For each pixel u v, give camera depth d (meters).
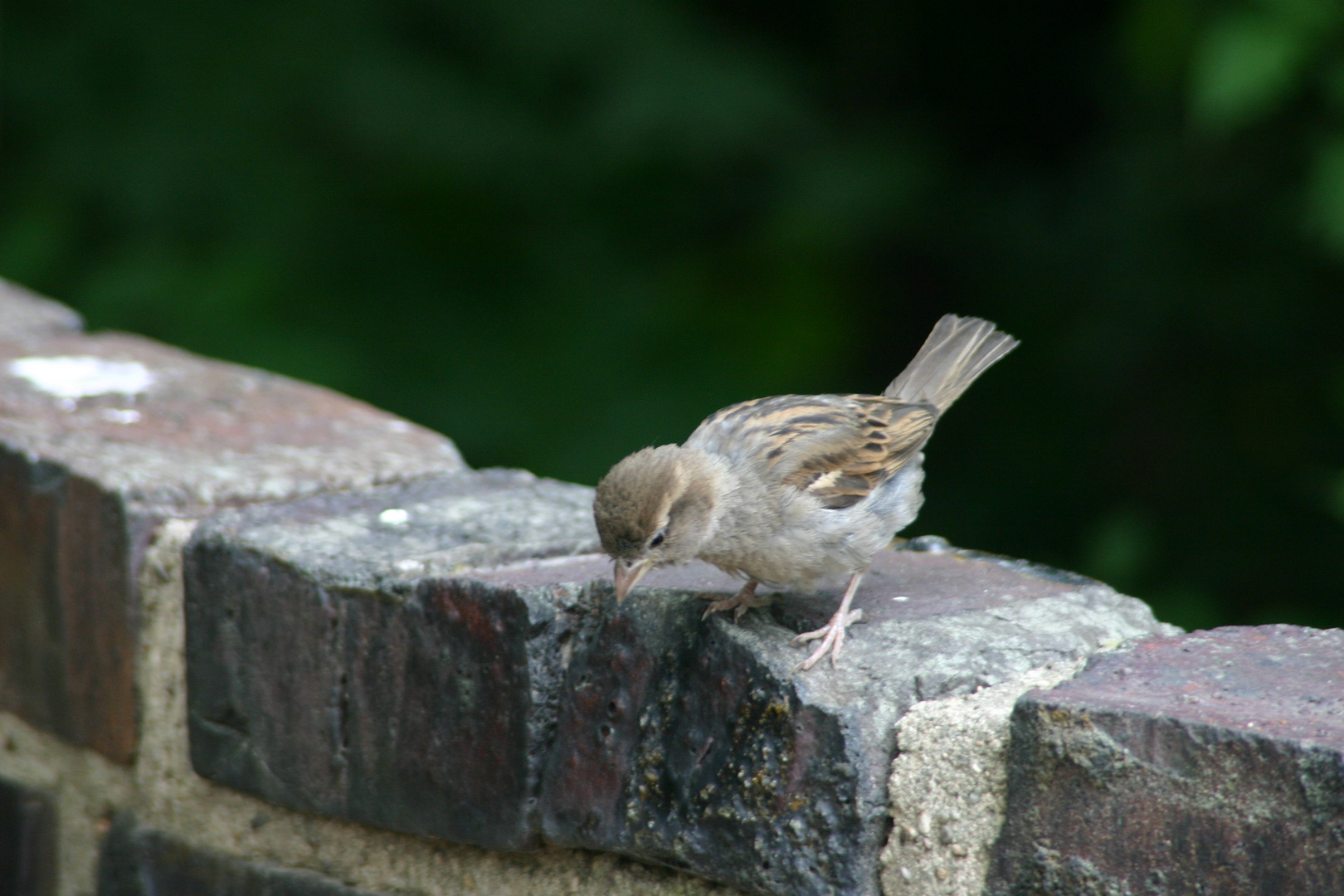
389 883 5.48
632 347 14.55
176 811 6.05
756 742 4.43
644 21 14.10
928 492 14.80
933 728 4.23
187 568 5.82
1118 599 5.20
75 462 6.25
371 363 14.05
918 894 4.21
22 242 13.77
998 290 15.06
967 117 15.88
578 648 4.93
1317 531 13.12
